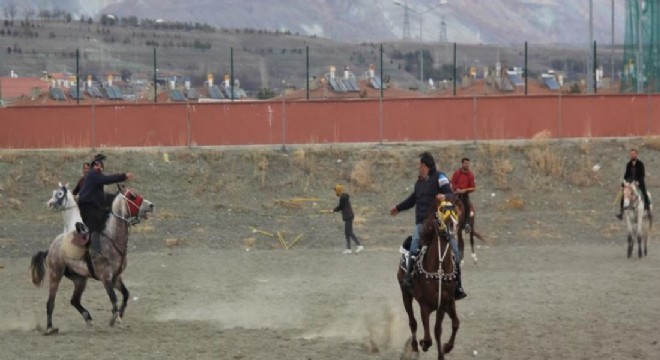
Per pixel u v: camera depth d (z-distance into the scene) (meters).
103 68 170.25
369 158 42.88
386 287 24.27
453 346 15.76
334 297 22.83
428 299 15.27
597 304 21.33
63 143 44.78
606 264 28.36
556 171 42.09
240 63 181.50
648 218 30.50
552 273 26.47
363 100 46.25
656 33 58.44
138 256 30.92
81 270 19.05
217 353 16.48
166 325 19.56
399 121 46.25
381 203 39.50
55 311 21.44
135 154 42.91
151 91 85.75
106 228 19.17
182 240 33.72
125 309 21.55
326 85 75.06
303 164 42.22
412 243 15.77
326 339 17.84
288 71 178.75
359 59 190.25
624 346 16.84
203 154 42.75
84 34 199.88
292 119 45.81
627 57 59.22
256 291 23.97
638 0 58.44
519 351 16.52
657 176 42.28
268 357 16.16
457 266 15.42
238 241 34.06
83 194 19.22
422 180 16.06
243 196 39.91
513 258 29.81
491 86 78.56
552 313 20.23
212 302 22.41
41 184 40.19
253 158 42.56
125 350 16.83
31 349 17.05
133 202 19.31
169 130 45.28
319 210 38.44
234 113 45.62
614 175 42.28
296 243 33.78
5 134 44.56
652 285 24.09
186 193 40.00
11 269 28.59
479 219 37.38
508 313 20.30
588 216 37.81
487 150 43.44
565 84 89.94
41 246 33.09
